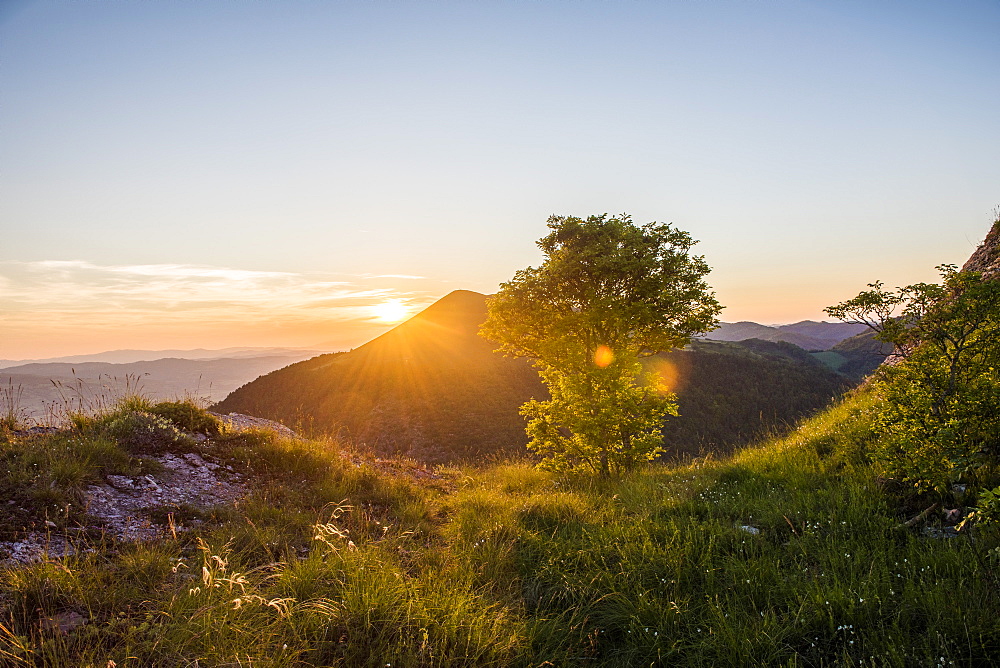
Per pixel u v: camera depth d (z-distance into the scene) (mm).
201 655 3688
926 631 4055
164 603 4312
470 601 4781
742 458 11094
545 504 8289
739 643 4094
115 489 6941
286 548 5977
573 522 7441
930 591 4367
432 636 4266
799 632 4191
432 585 5148
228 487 8203
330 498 8398
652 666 4027
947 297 6137
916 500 6598
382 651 4043
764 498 7586
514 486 11750
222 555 5410
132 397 10117
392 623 4328
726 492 8250
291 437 11672
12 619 3844
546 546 6391
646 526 6770
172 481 7754
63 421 8852
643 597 4770
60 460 6926
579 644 4371
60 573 4488
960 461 5723
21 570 4492
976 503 6000
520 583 5512
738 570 5246
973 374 6070
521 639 4305
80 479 6605
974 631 3838
